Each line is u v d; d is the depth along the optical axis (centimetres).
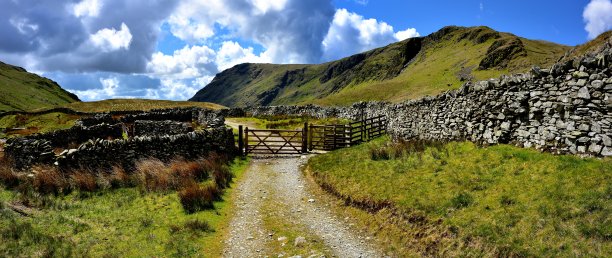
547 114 1282
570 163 1098
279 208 1417
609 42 1561
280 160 2367
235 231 1193
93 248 995
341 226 1227
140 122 3450
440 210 1077
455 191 1162
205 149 2189
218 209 1378
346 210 1349
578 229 826
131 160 1841
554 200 945
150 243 1052
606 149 1073
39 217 1175
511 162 1255
